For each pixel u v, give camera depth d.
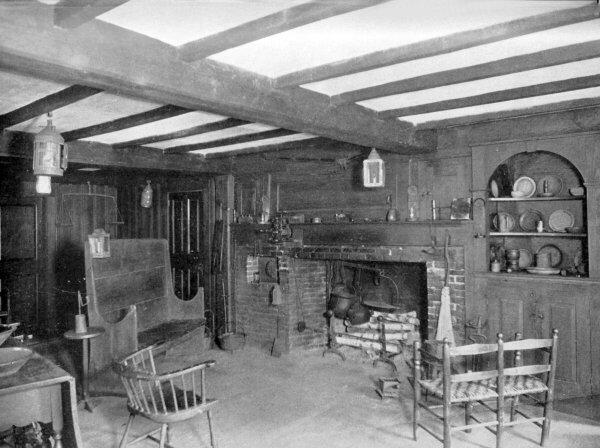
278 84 3.13
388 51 2.62
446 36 2.43
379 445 3.72
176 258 7.43
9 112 3.68
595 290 4.12
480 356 4.73
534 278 4.43
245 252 6.70
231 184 6.84
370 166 4.50
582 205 4.68
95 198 8.09
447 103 3.74
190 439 3.85
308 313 6.52
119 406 4.55
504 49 2.65
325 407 4.48
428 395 4.66
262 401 4.64
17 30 1.95
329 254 5.78
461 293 4.86
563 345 4.30
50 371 3.13
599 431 3.93
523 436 3.85
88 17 1.97
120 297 5.20
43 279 7.49
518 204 5.17
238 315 6.82
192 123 4.32
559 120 4.25
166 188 7.52
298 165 6.09
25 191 7.29
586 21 2.26
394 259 5.30
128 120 3.94
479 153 4.73
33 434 2.81
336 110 3.67
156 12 2.13
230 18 2.20
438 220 4.84
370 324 6.20
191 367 3.24
